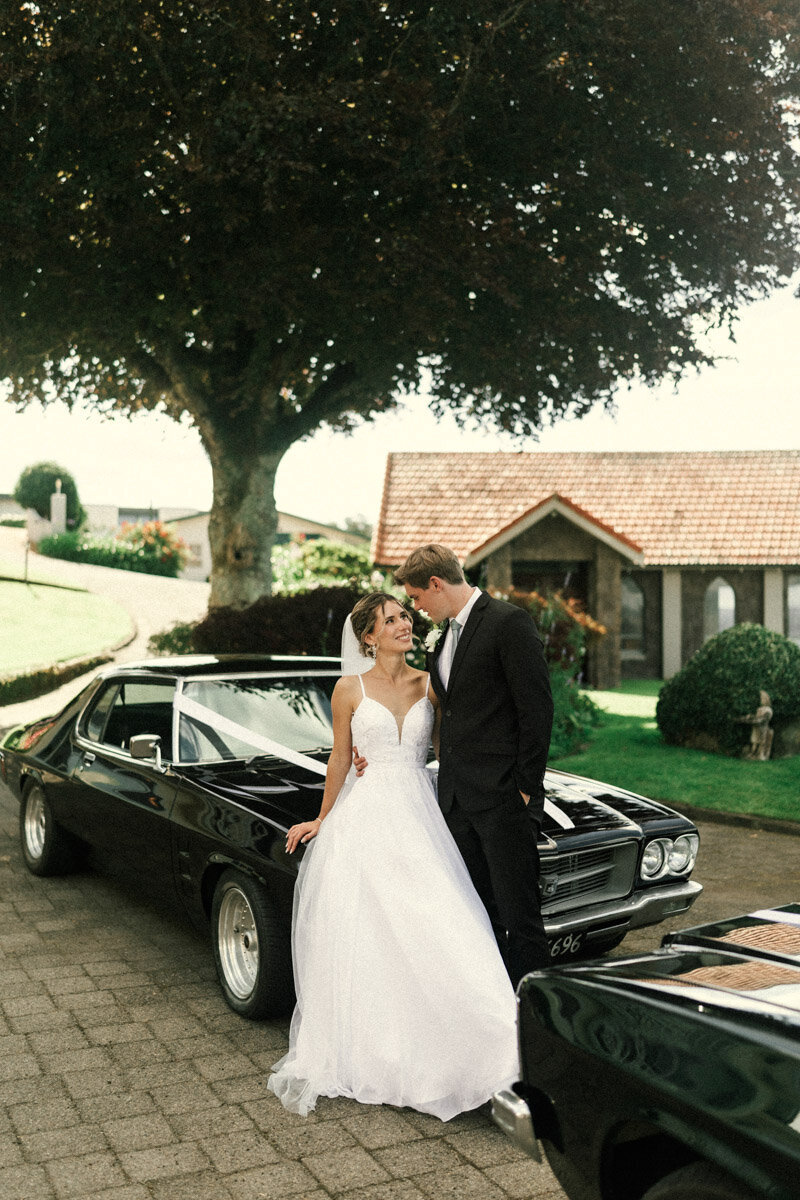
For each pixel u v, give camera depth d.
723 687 11.14
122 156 10.64
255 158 9.96
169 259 11.38
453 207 11.09
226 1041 3.99
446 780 3.79
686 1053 1.87
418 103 10.13
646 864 4.42
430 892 3.61
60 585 29.69
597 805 4.57
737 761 10.71
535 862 3.74
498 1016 3.41
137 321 12.30
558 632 12.89
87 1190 2.93
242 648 12.10
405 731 3.93
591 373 13.24
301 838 3.90
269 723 5.20
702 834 8.05
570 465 24.36
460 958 3.49
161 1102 3.49
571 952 4.23
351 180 10.98
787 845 7.65
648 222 11.76
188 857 4.52
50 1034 4.05
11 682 16.38
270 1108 3.46
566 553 19.27
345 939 3.61
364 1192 2.94
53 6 9.91
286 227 10.86
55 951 5.06
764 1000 1.98
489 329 12.22
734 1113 1.70
